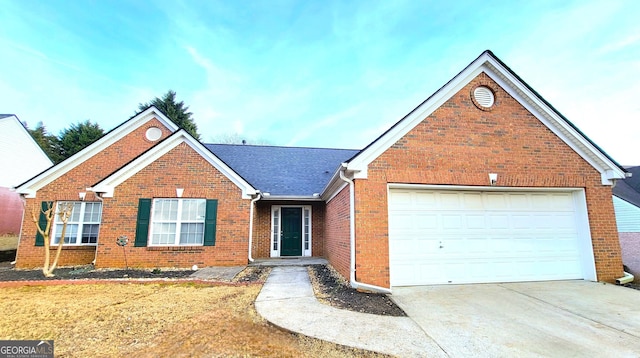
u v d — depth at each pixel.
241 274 9.23
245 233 10.74
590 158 8.71
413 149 7.89
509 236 8.31
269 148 17.53
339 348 4.09
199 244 10.54
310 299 6.39
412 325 4.90
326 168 15.80
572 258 8.46
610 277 8.16
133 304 6.07
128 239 10.18
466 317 5.32
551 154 8.51
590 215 8.45
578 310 5.73
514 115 8.52
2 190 19.39
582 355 3.93
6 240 16.97
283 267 10.70
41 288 7.41
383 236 7.37
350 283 7.40
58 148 30.58
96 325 4.97
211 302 6.20
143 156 10.61
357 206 7.41
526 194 8.60
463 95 8.41
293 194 13.01
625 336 4.53
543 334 4.58
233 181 10.96
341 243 9.05
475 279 7.98
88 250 11.28
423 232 7.97
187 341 4.36
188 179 10.77
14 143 20.55
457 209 8.23
